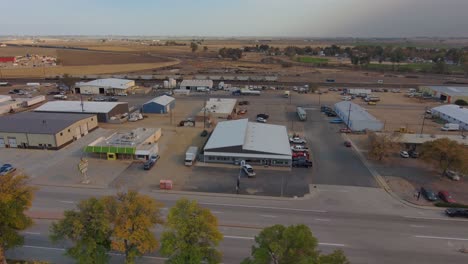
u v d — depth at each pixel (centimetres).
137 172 6084
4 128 7212
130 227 2986
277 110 11144
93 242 3033
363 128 8769
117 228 2936
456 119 9356
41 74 18200
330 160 6812
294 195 5272
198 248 2966
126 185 5544
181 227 2942
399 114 10744
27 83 15188
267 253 2736
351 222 4519
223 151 6462
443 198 5125
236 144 6425
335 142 7956
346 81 17125
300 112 10044
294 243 2677
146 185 5559
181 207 3105
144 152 6600
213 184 5622
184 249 2956
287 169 6300
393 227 4412
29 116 8219
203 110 10131
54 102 10138
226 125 8000
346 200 5128
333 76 18900
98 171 6094
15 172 5959
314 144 7800
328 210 4831
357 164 6606
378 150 6644
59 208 4791
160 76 17488
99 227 3025
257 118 9844
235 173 6084
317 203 5031
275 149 6531
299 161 6394
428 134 8138
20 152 6975
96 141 7038
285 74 19412
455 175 5903
